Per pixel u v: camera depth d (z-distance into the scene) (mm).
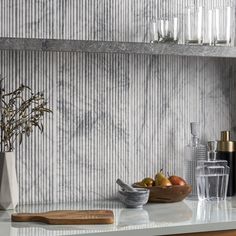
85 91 4320
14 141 4191
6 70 4176
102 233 3596
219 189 4363
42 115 4141
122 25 4387
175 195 4242
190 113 4551
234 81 4645
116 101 4383
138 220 3830
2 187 4027
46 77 4246
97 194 4352
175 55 4352
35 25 4219
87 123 4328
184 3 4520
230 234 3824
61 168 4277
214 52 4238
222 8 4316
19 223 3773
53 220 3742
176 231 3711
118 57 4383
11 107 4078
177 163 4523
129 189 4133
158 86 4473
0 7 4152
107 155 4367
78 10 4297
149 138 4457
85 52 4266
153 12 4453
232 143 4480
